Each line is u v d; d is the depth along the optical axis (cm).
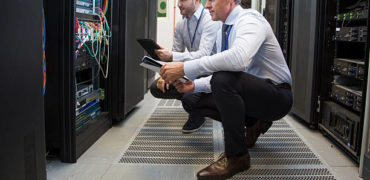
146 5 330
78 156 191
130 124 264
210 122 272
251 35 153
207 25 228
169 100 355
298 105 277
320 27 240
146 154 198
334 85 232
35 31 124
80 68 198
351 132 191
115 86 255
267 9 396
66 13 171
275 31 344
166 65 158
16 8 112
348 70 211
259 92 163
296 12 286
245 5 189
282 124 269
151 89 252
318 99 246
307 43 257
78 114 203
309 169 177
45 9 172
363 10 189
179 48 275
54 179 163
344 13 219
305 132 247
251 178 165
